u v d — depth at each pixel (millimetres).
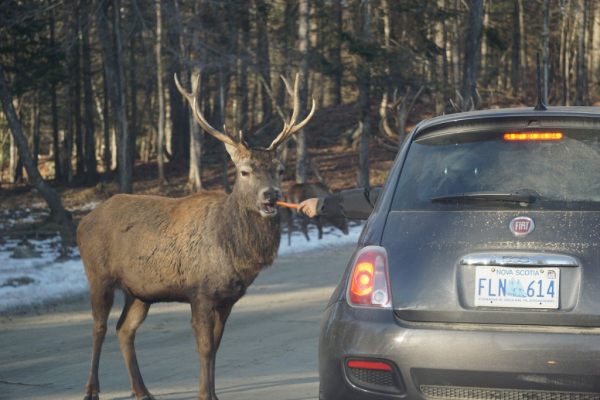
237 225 6883
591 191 4441
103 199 46594
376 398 4328
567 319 4133
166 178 52531
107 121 58875
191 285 7047
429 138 5055
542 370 4027
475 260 4324
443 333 4191
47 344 10344
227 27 38875
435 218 4582
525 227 4352
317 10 39406
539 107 5066
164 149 65000
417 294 4379
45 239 25266
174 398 7387
